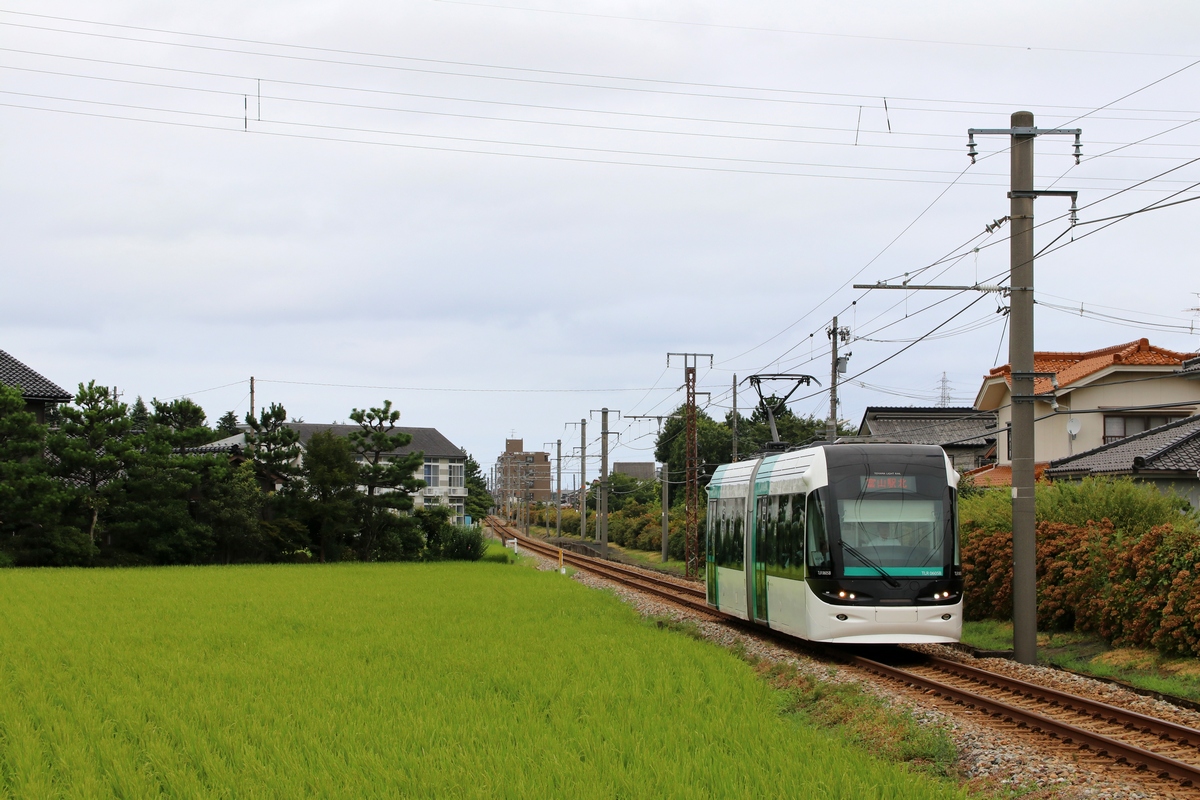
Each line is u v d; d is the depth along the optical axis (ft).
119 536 136.15
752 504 66.64
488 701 38.88
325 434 161.79
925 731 34.45
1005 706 37.88
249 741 32.91
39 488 121.70
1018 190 52.85
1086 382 104.83
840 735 36.32
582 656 50.85
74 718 35.58
